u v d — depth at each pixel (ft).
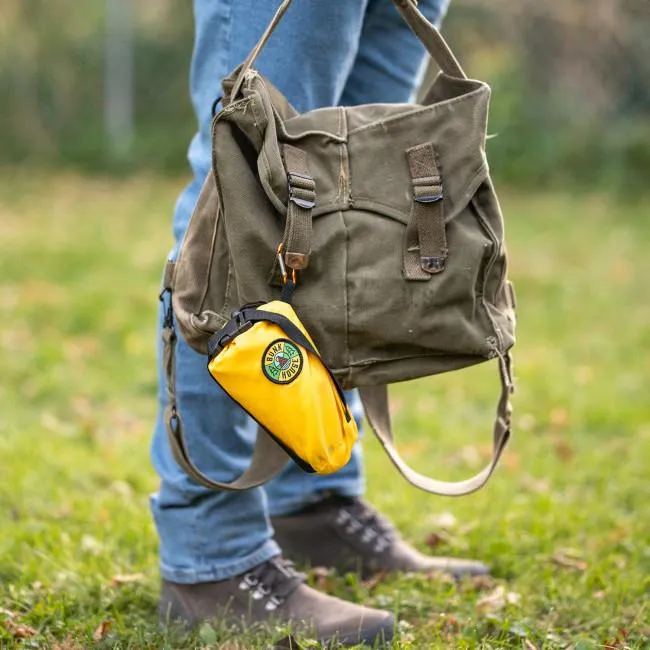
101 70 125.08
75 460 27.20
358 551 19.51
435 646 15.92
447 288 13.67
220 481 16.12
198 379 15.65
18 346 41.52
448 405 35.81
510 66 115.24
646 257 71.20
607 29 110.52
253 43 15.20
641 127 114.21
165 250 69.51
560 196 105.70
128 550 20.56
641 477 27.27
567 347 45.27
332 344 13.75
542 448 30.25
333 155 13.94
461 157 13.91
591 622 17.38
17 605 17.62
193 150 16.17
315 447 13.01
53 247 68.23
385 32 17.69
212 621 16.48
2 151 121.19
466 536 21.83
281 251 13.37
